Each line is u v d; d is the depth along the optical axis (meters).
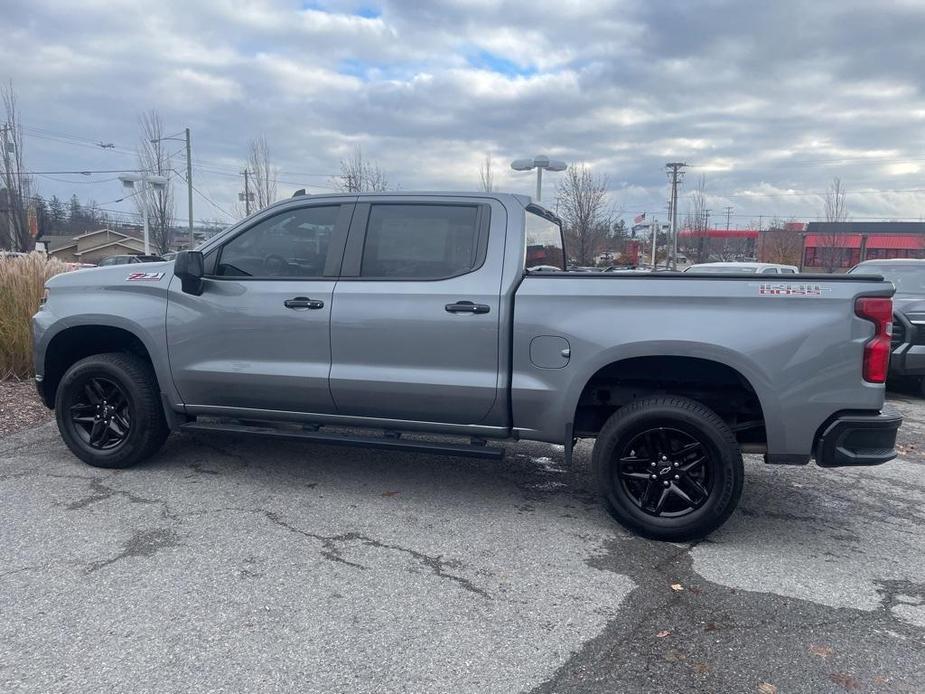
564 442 4.50
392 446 4.73
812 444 4.17
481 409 4.57
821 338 4.06
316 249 4.93
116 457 5.31
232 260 5.08
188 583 3.66
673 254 45.78
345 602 3.52
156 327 5.10
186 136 35.91
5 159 30.02
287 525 4.44
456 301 4.54
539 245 5.20
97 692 2.78
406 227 4.78
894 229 56.72
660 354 4.23
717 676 3.00
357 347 4.73
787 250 46.66
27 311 8.26
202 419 6.15
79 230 58.56
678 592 3.73
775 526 4.71
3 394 7.60
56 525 4.35
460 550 4.16
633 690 2.89
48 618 3.30
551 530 4.51
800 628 3.40
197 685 2.84
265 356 4.92
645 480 4.38
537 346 4.43
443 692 2.85
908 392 10.12
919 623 3.47
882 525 4.79
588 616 3.46
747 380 4.14
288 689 2.84
